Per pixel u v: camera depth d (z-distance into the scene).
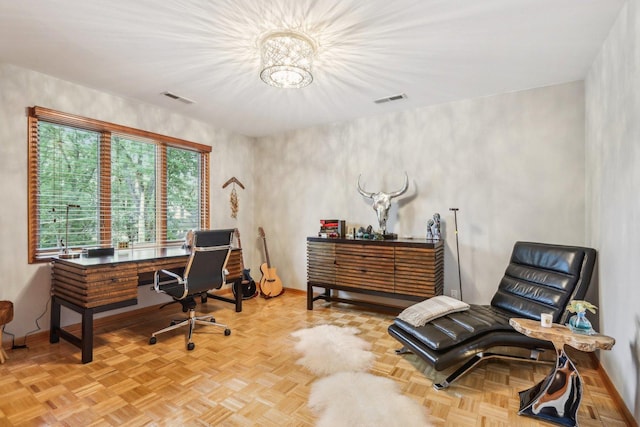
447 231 3.62
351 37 2.27
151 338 2.84
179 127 4.07
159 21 2.08
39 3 1.89
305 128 4.68
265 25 2.13
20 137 2.79
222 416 1.83
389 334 2.80
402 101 3.58
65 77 2.95
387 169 4.01
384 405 1.92
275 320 3.52
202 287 3.04
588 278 2.38
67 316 3.09
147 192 3.85
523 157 3.24
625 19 1.91
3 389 2.09
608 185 2.25
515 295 2.73
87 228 3.30
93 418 1.80
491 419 1.82
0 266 2.69
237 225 4.90
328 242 3.84
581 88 2.99
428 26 2.13
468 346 2.19
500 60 2.61
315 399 1.99
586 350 1.68
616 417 1.86
